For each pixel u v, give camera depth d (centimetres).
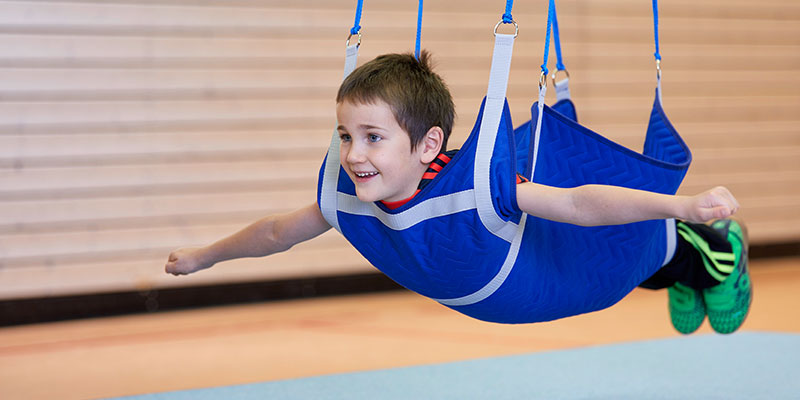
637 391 301
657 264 252
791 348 372
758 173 740
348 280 636
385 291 644
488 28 669
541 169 220
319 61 630
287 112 622
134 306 582
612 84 705
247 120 614
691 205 164
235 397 308
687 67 725
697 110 727
